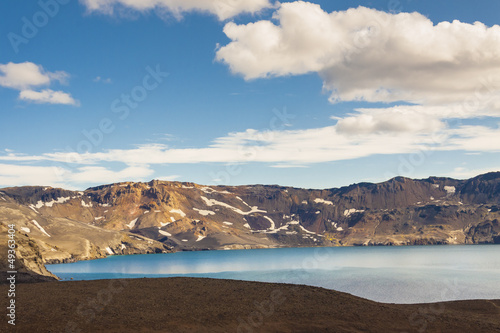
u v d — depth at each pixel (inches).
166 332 1487.5
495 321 1888.5
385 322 1728.6
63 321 1519.4
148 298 1866.4
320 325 1649.9
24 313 1571.1
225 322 1622.8
